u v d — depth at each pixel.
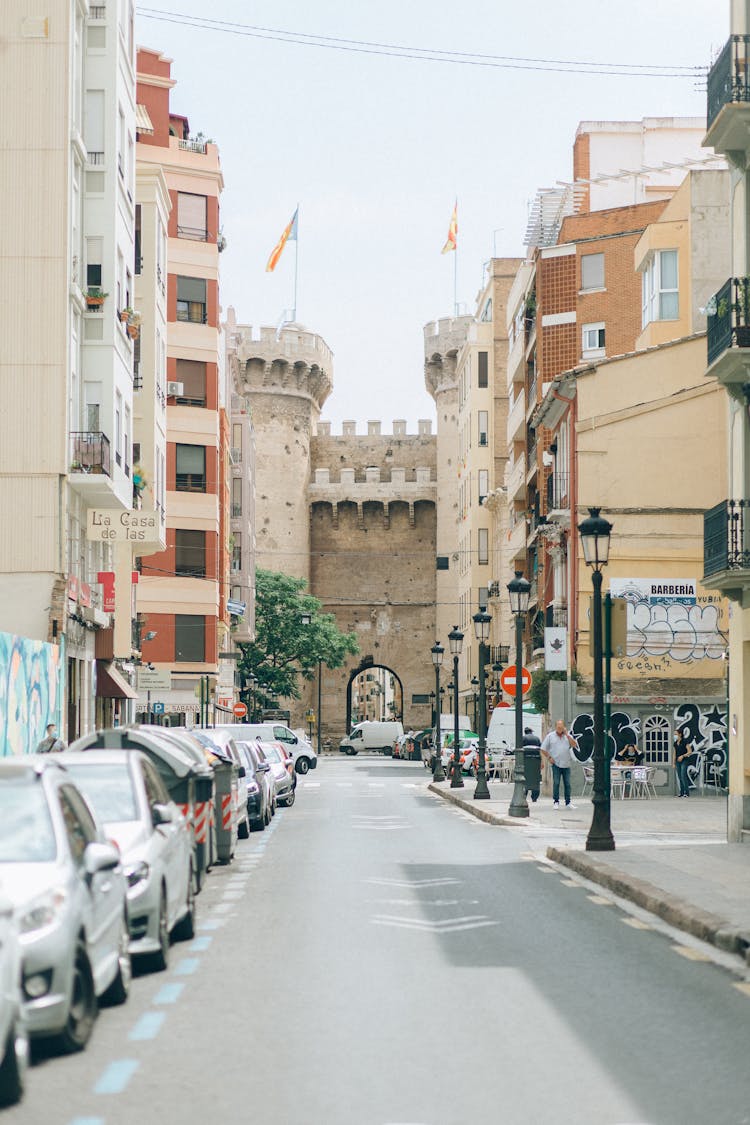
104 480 41.75
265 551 133.88
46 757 11.78
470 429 108.25
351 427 142.38
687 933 15.84
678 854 24.31
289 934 15.80
